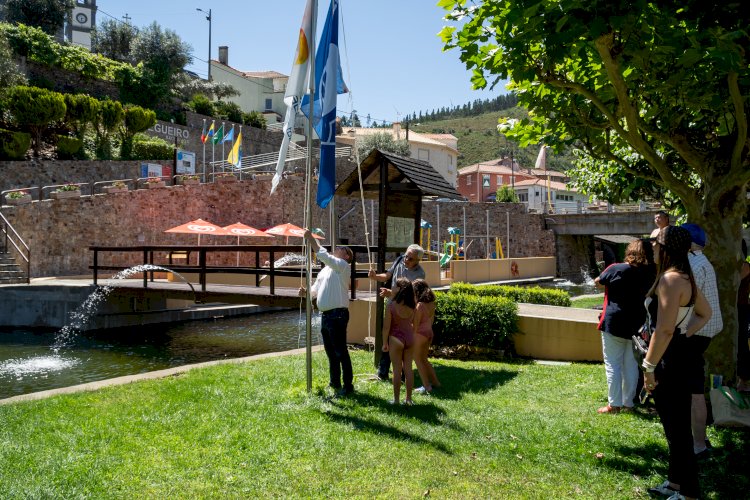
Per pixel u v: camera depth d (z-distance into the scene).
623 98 5.56
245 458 4.43
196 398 6.27
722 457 4.37
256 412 5.71
